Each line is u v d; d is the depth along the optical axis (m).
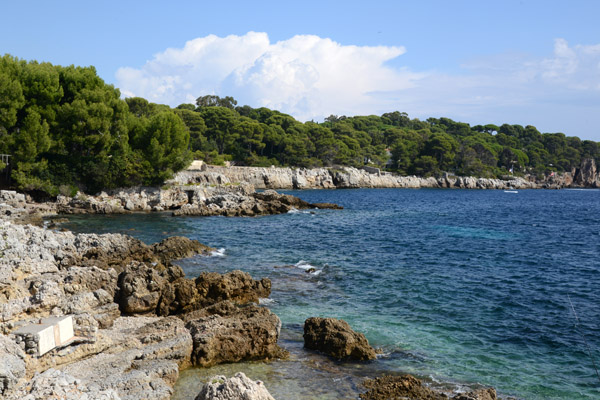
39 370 15.29
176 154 89.62
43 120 76.50
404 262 41.38
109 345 18.12
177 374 17.52
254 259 40.94
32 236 36.16
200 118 170.25
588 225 74.81
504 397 17.77
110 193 84.06
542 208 110.38
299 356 20.73
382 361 20.55
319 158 193.12
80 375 15.97
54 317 17.19
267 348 20.30
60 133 79.06
